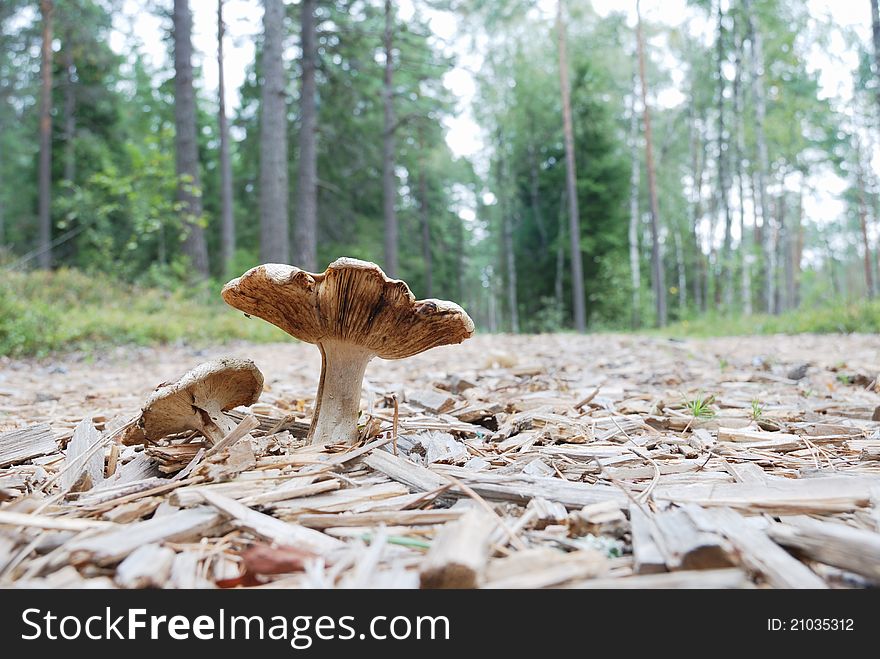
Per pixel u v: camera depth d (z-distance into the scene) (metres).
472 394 0.42
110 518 0.17
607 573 0.14
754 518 0.17
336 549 0.15
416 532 0.17
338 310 0.22
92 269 1.37
